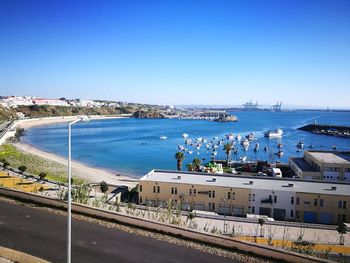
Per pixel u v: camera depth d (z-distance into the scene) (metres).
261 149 171.75
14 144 156.75
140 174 109.19
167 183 61.88
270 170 96.94
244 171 107.44
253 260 24.83
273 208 57.97
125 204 53.53
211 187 60.06
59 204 36.22
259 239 40.88
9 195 40.16
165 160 136.12
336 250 37.56
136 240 27.78
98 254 24.88
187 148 168.88
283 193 57.53
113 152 154.88
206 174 68.06
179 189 61.41
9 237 27.59
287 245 38.22
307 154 96.81
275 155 153.38
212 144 181.00
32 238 27.55
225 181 62.94
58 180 80.94
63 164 117.50
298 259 24.19
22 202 37.91
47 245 26.20
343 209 55.56
